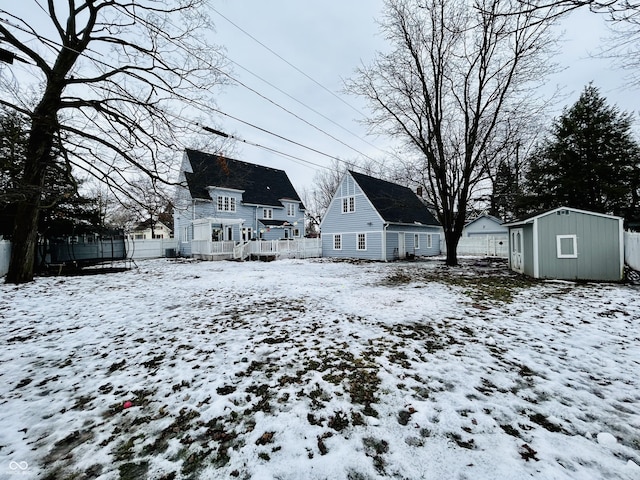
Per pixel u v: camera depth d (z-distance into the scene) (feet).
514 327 15.72
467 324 16.35
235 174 46.83
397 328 15.78
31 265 34.09
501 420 7.82
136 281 34.01
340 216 74.08
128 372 11.13
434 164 50.24
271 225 89.92
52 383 10.34
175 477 6.14
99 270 45.96
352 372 10.76
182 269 47.39
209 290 27.73
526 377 10.21
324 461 6.49
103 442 7.27
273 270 45.19
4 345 14.02
